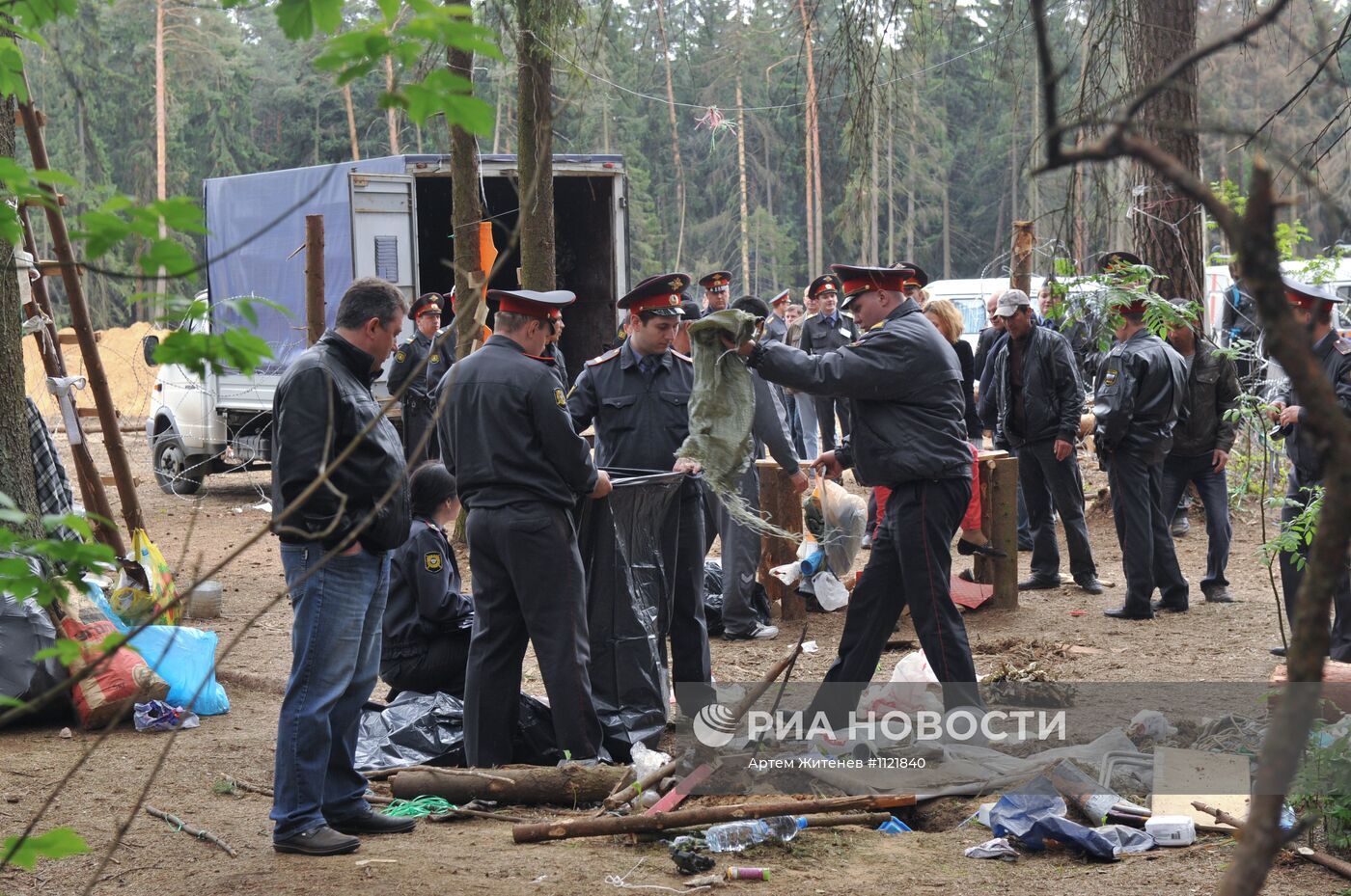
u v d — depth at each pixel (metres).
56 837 2.09
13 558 2.24
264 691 6.62
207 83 40.59
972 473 5.47
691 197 38.31
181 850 4.19
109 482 16.08
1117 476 8.09
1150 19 4.96
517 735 5.37
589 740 5.13
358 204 12.98
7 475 6.30
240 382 14.00
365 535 4.15
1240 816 4.32
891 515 5.47
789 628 7.98
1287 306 1.16
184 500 14.52
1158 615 8.27
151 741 5.58
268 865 4.02
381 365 4.24
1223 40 1.35
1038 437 8.94
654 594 5.66
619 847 4.25
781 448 6.95
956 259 34.78
